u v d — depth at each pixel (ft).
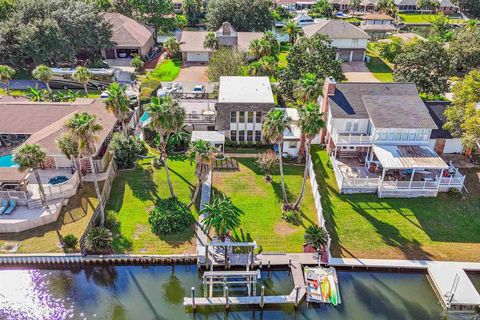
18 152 122.72
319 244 118.93
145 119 183.83
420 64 208.23
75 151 130.11
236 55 227.40
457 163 161.07
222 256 119.85
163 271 119.14
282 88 203.21
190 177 155.53
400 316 104.58
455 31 339.16
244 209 138.62
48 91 195.21
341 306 107.45
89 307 107.34
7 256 116.16
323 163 162.50
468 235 129.08
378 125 146.72
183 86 235.40
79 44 255.09
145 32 299.17
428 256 120.47
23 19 243.81
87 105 174.91
